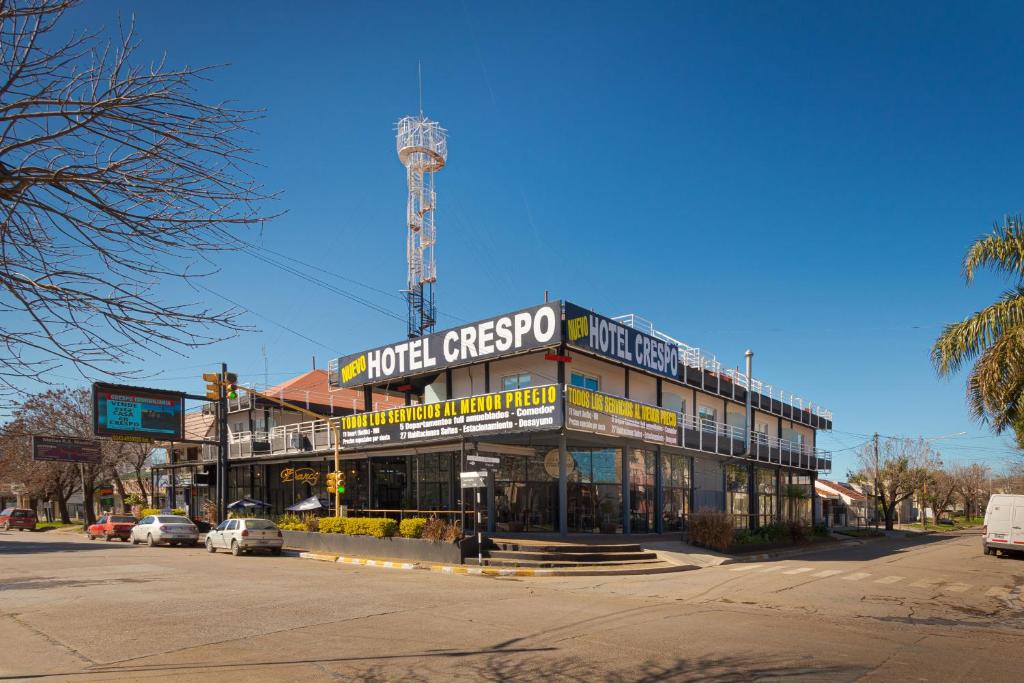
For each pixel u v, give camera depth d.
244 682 7.73
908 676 8.21
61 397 43.78
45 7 4.01
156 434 34.75
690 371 33.22
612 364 29.50
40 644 9.86
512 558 21.22
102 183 4.38
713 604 14.25
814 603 14.66
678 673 8.18
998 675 8.38
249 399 40.09
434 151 40.41
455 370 30.23
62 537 43.56
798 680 7.90
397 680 7.82
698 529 26.12
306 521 29.42
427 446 29.02
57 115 4.23
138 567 21.45
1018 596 16.52
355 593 15.23
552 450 27.89
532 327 25.16
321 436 33.78
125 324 4.62
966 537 47.78
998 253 17.08
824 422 49.31
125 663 8.68
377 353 31.53
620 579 18.84
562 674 8.12
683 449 31.25
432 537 22.62
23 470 51.84
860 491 71.44
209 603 13.70
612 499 28.20
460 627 11.16
